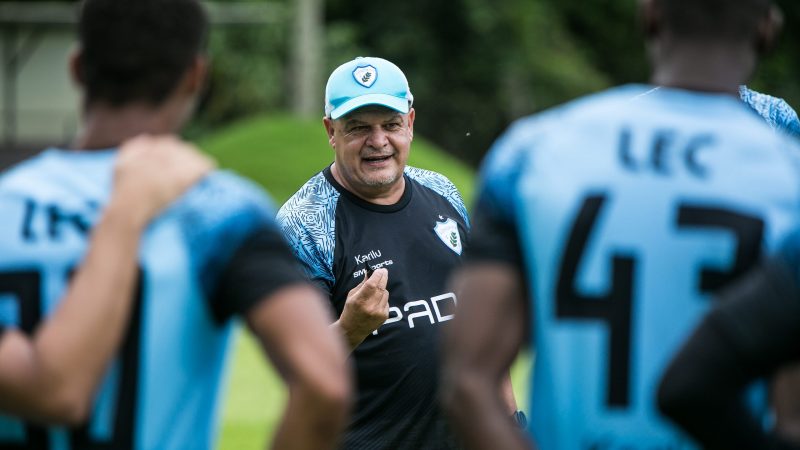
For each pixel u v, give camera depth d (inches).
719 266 320.2
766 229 320.2
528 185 331.9
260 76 4335.6
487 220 336.8
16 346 305.6
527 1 4662.9
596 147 331.3
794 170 327.3
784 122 545.3
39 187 329.1
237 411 1165.1
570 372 325.1
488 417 323.6
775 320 297.3
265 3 4392.2
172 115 335.0
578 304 324.5
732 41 333.1
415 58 4648.1
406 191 650.8
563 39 4849.9
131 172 317.4
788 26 5123.0
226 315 326.3
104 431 317.4
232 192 326.0
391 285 624.7
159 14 327.3
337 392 314.5
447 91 4719.5
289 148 2994.6
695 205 323.0
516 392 1130.7
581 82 4766.2
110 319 306.3
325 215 636.7
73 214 324.2
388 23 4630.9
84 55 330.6
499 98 4741.6
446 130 4724.4
